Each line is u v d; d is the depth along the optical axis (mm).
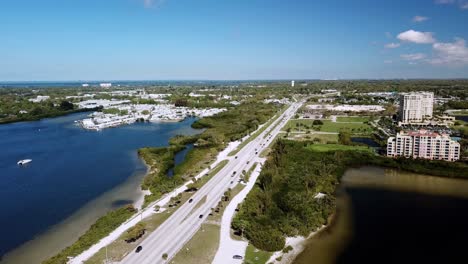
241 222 137500
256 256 119062
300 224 139750
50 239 136250
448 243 131625
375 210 161375
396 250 126250
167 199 169625
